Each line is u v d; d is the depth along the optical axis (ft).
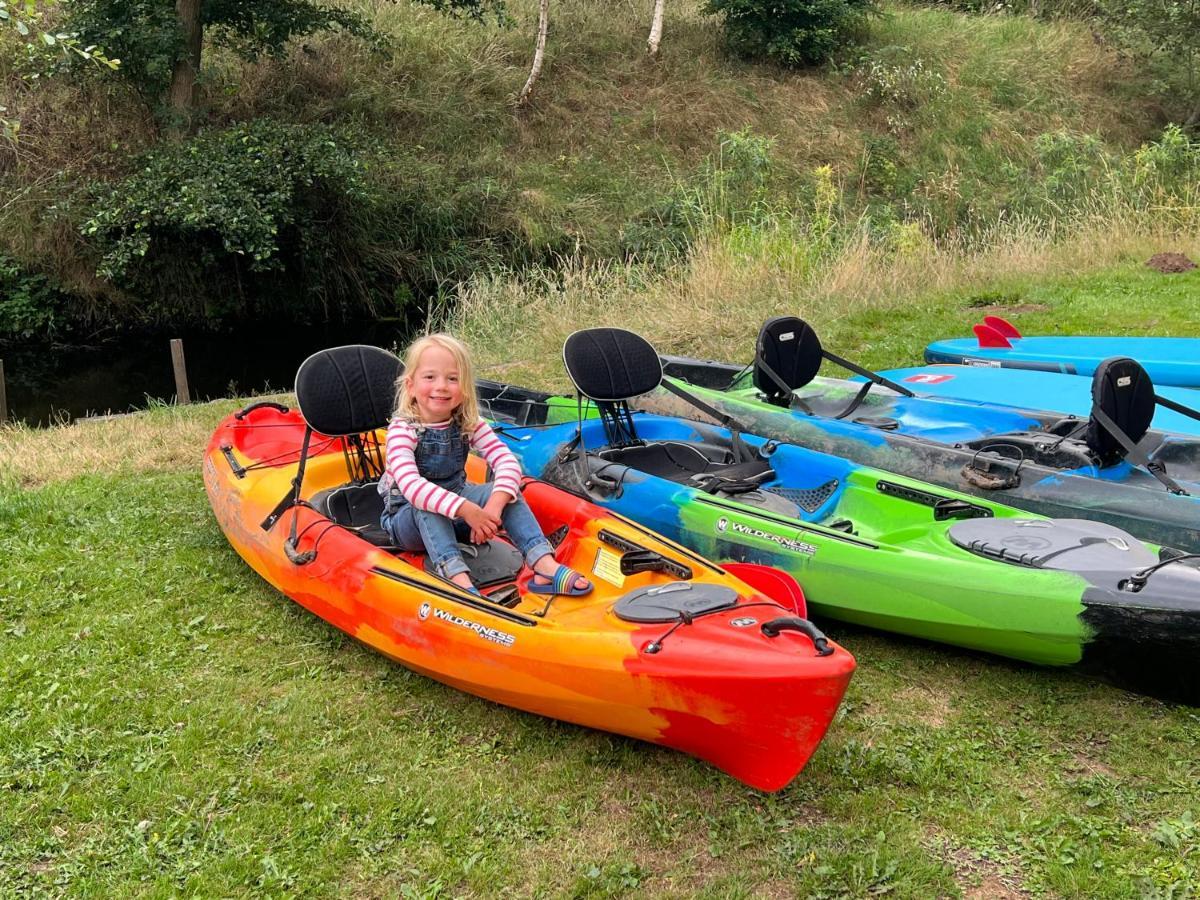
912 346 30.83
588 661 10.93
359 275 52.31
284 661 13.84
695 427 19.29
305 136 47.73
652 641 10.73
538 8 70.64
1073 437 17.33
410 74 61.87
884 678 13.51
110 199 43.52
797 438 18.99
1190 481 16.28
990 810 10.72
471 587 12.57
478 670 11.96
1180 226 42.47
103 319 48.39
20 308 45.93
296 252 49.24
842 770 11.32
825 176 49.19
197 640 14.37
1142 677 12.16
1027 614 12.52
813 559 14.23
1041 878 9.75
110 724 12.30
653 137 63.62
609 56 68.59
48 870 9.96
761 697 9.97
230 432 18.78
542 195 56.24
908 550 13.74
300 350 47.24
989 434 18.83
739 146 58.90
